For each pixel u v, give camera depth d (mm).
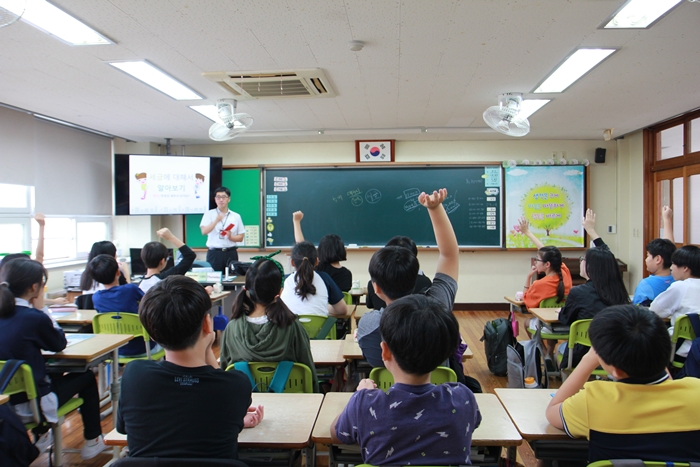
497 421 1323
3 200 4078
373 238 5898
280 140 5793
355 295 3656
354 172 5898
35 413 1880
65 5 2158
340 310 2691
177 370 1103
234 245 5031
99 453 2301
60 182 4715
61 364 2156
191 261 3254
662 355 1071
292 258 2664
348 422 1071
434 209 1491
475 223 5812
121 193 5309
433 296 1453
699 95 3729
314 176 5930
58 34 2498
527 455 2328
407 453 969
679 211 4773
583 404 1139
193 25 2383
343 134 5387
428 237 5840
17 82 3312
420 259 5848
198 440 1069
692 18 2314
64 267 4684
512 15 2279
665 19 2332
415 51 2754
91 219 5234
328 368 2264
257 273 1700
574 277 5531
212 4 2158
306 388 1706
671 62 2945
